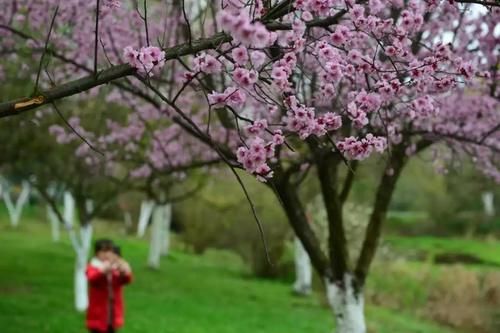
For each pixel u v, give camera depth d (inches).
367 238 251.6
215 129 358.9
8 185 1230.9
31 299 502.6
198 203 915.4
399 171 250.2
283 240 836.6
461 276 637.9
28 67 297.7
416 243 1162.6
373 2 136.4
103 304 319.9
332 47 140.2
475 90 261.6
